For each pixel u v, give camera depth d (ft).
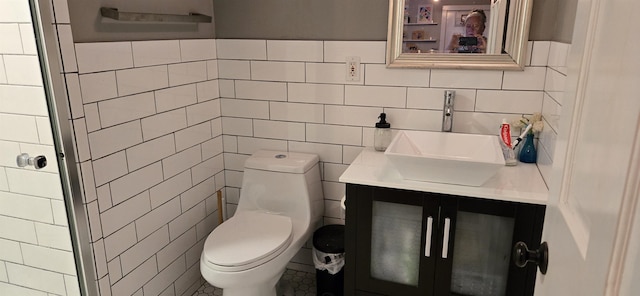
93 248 5.09
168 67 6.14
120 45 5.25
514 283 5.19
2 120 4.85
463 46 6.07
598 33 2.08
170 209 6.48
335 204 7.38
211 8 7.07
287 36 6.85
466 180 5.09
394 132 6.73
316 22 6.66
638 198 1.42
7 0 4.34
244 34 7.06
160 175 6.18
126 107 5.43
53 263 5.38
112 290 5.46
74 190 4.80
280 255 5.78
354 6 6.41
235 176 7.86
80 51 4.70
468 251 5.36
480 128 6.34
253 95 7.31
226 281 5.42
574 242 2.12
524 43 5.79
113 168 5.30
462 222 5.24
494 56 5.97
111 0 5.09
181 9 6.36
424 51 6.23
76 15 4.63
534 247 4.96
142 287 6.03
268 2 6.80
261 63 7.11
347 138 7.00
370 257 5.77
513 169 5.80
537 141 6.01
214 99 7.36
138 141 5.68
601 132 1.88
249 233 6.08
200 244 7.37
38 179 4.97
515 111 6.12
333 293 6.76
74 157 4.74
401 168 5.24
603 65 1.95
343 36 6.58
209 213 7.56
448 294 5.52
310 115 7.09
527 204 4.85
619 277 1.53
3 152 5.03
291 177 6.72
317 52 6.76
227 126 7.63
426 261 5.49
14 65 4.55
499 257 5.24
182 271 6.94
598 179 1.85
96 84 4.95
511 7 5.75
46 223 5.18
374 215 5.62
